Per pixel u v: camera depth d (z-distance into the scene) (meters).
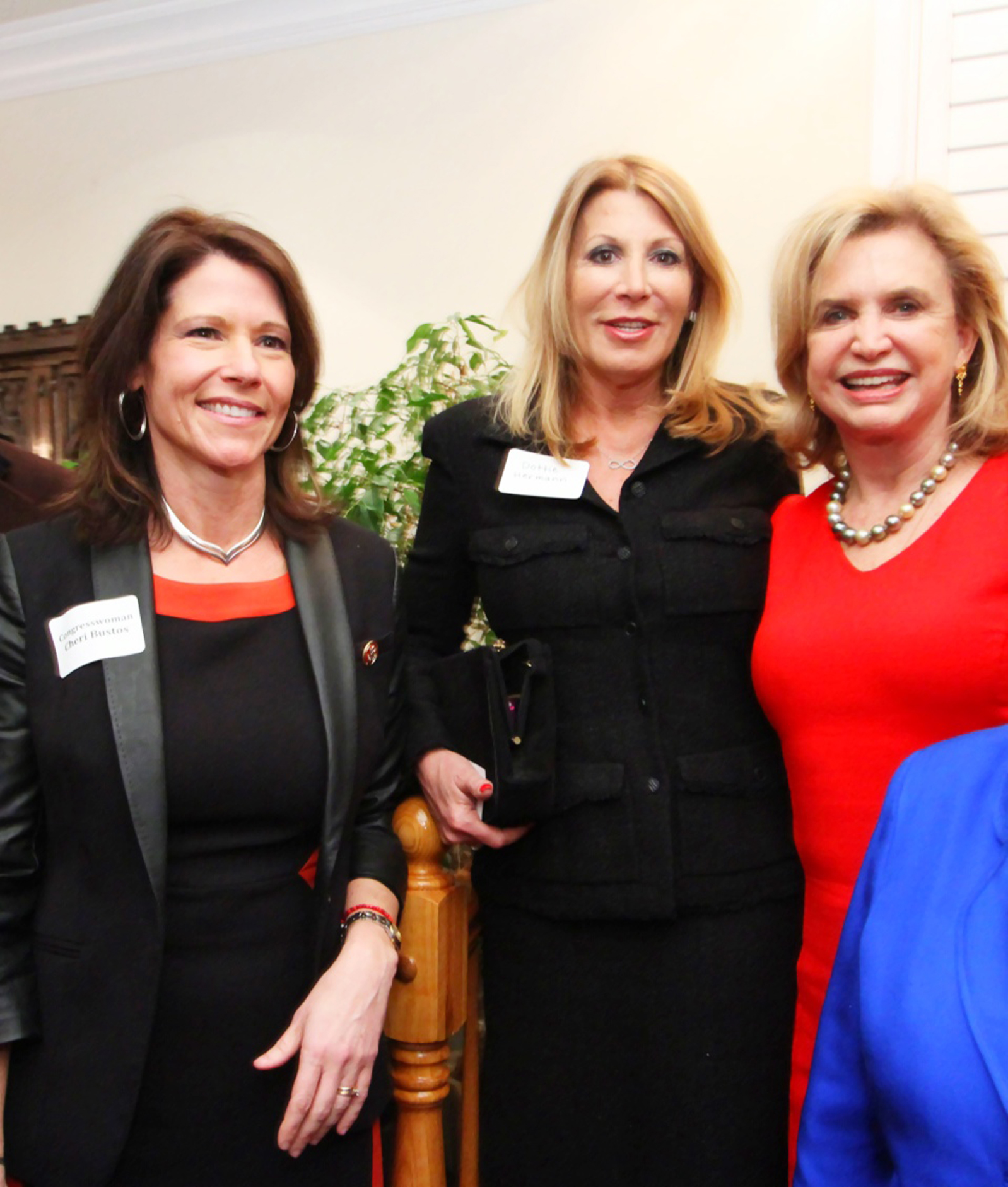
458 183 2.92
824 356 1.25
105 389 1.14
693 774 1.34
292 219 3.09
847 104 2.56
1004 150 2.47
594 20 2.76
